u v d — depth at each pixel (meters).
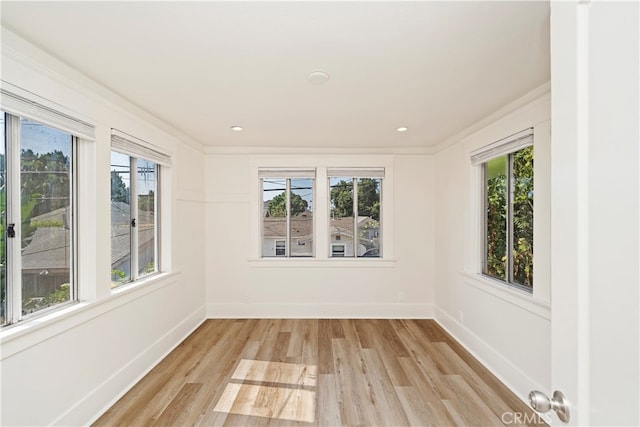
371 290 4.23
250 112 2.74
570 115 0.69
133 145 2.58
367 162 4.19
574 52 0.68
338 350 3.15
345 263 4.21
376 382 2.54
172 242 3.25
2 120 1.63
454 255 3.57
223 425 2.02
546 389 2.15
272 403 2.26
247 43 1.63
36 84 1.67
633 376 0.55
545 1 1.29
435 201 4.16
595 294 0.63
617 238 0.58
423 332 3.67
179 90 2.26
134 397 2.33
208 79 2.07
